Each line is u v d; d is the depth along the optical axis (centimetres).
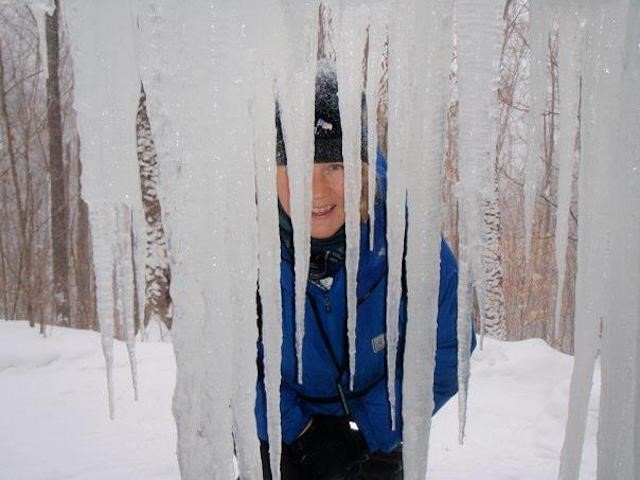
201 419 125
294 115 126
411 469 134
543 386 455
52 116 1101
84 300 1232
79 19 118
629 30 114
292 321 175
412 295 130
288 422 187
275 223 129
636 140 118
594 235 127
